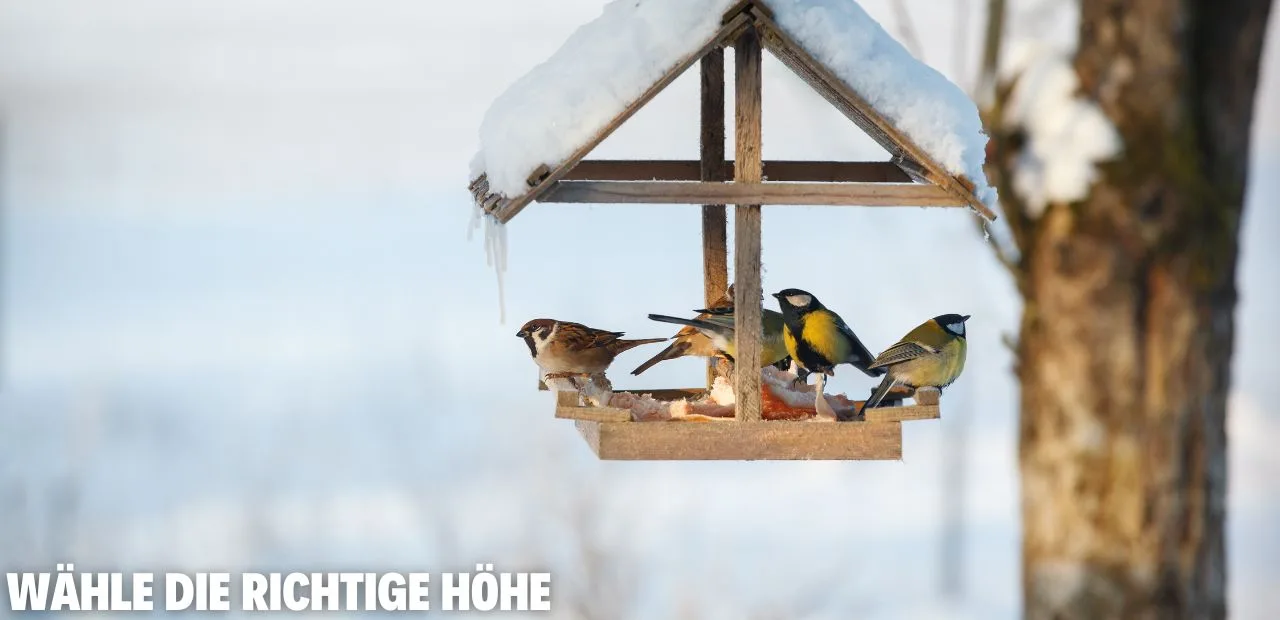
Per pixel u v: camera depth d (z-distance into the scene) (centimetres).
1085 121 960
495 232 1071
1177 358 945
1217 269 948
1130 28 951
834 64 1066
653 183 1070
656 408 1165
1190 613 946
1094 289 953
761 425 1091
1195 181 941
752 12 1058
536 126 1045
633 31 1065
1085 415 957
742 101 1075
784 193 1075
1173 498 946
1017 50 1010
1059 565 965
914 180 1279
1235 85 950
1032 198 974
